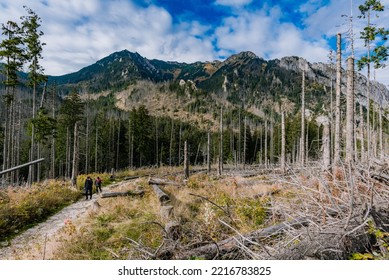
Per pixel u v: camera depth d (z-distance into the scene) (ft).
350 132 42.01
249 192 35.96
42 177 152.56
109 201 41.88
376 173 17.22
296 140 149.89
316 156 24.53
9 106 99.45
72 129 136.05
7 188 60.59
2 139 121.39
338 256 11.68
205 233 19.01
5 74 86.99
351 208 11.94
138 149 165.17
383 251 12.19
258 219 21.84
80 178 84.17
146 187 54.49
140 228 25.02
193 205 32.89
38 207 40.45
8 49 82.69
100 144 165.89
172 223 19.04
